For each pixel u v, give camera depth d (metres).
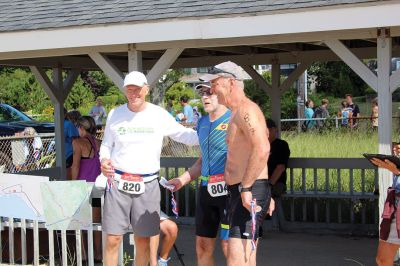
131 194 6.09
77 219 6.96
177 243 8.99
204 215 5.88
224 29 6.90
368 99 32.59
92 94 30.22
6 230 7.77
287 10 6.59
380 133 6.57
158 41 7.23
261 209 5.05
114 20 7.33
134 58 7.68
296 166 10.10
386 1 6.21
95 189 6.89
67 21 7.64
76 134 12.00
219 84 5.19
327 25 6.48
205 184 5.85
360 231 9.52
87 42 7.52
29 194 7.25
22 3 8.66
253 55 11.11
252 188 5.05
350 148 15.57
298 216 10.14
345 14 6.40
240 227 5.09
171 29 7.12
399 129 17.92
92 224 6.98
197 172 6.18
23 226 7.35
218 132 5.75
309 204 10.16
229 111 5.80
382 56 6.56
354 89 33.53
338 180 9.81
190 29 7.04
